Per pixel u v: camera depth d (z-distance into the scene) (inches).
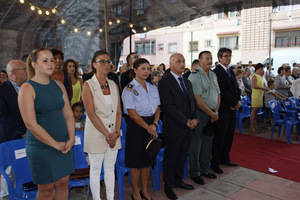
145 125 98.9
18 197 84.8
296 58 550.6
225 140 149.1
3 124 105.0
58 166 75.6
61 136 76.7
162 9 297.1
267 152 175.0
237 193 117.3
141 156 102.3
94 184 96.0
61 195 80.7
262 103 226.2
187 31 873.5
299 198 112.7
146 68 102.3
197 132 125.6
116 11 313.9
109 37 417.7
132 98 100.9
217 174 139.0
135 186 107.1
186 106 113.7
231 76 144.4
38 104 71.7
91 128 94.4
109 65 96.4
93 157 95.0
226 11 286.5
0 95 103.7
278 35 705.0
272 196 114.6
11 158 87.5
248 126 254.2
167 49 923.4
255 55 748.6
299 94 215.6
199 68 128.5
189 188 120.8
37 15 328.2
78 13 321.1
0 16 323.6
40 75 73.9
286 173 139.6
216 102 128.6
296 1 270.8
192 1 270.7
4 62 377.4
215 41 822.5
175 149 111.7
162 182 129.6
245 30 759.7
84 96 92.9
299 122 202.2
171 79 112.3
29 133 73.7
